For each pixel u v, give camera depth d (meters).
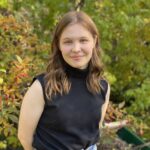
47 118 2.60
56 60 2.64
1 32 4.37
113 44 6.05
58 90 2.57
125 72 6.04
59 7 5.82
